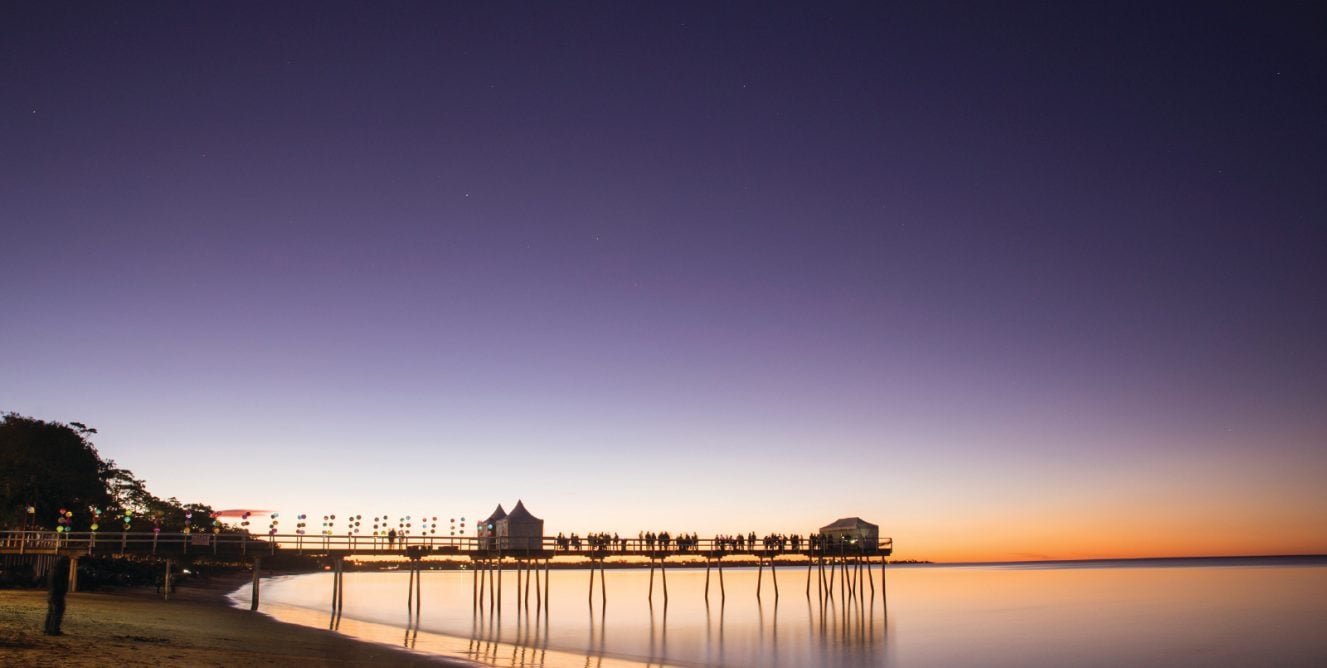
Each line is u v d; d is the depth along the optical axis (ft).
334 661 97.35
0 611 111.96
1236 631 198.18
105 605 142.10
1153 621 225.15
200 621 133.59
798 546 246.47
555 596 346.33
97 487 254.27
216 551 173.47
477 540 197.88
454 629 175.01
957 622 221.66
